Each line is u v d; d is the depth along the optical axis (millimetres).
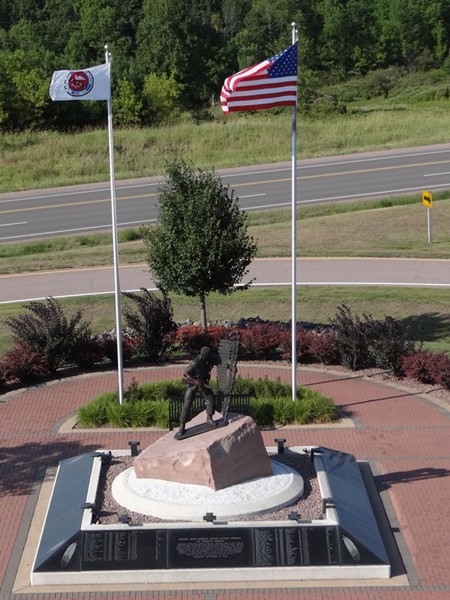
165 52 71625
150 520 12078
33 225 36125
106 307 24703
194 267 19531
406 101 69250
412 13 82938
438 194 36906
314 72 79062
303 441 16031
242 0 88625
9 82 56656
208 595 11352
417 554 12289
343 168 43312
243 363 20625
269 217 34844
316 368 20219
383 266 27562
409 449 15656
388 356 19516
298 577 11648
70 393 18828
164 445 13023
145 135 51625
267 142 49844
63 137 52219
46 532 12266
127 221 35938
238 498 12328
